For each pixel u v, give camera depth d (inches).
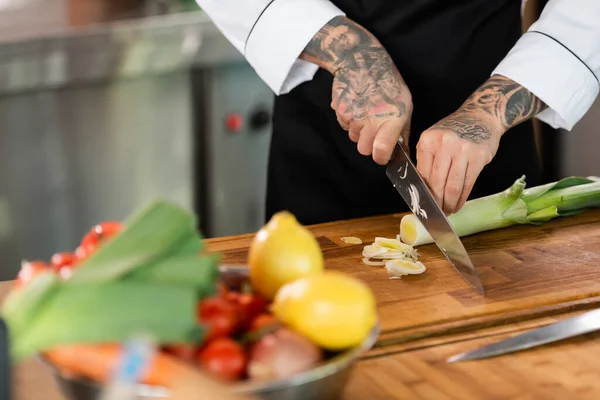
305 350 30.0
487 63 61.2
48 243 88.7
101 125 87.0
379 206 64.3
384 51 54.9
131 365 25.4
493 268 49.0
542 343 39.2
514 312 43.3
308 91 61.8
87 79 84.4
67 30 81.6
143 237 31.0
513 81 54.4
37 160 85.3
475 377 36.9
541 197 55.1
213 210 96.7
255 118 94.7
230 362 29.5
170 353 29.6
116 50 84.1
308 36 55.9
